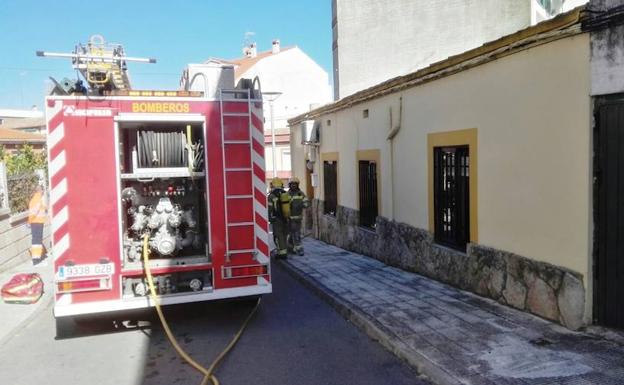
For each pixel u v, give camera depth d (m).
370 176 11.52
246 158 6.21
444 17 14.31
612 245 4.90
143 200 6.58
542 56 5.60
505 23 13.89
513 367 4.52
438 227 8.36
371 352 5.54
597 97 4.95
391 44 14.81
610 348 4.70
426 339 5.43
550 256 5.61
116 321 6.84
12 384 5.07
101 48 6.16
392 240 10.03
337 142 13.59
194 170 6.32
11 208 12.64
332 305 7.47
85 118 5.74
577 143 5.16
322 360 5.37
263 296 8.37
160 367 5.36
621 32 4.59
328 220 14.64
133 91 5.90
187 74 7.14
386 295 7.50
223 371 5.16
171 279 6.11
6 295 8.27
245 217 6.21
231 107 6.16
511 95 6.17
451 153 7.89
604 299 5.02
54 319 7.47
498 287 6.57
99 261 5.79
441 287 7.81
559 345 4.89
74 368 5.44
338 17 15.11
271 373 5.07
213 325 6.70
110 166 5.81
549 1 14.52
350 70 15.04
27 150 22.81
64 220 5.71
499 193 6.50
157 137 6.30
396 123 9.61
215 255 6.15
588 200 5.05
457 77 7.39
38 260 12.29
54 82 5.82
